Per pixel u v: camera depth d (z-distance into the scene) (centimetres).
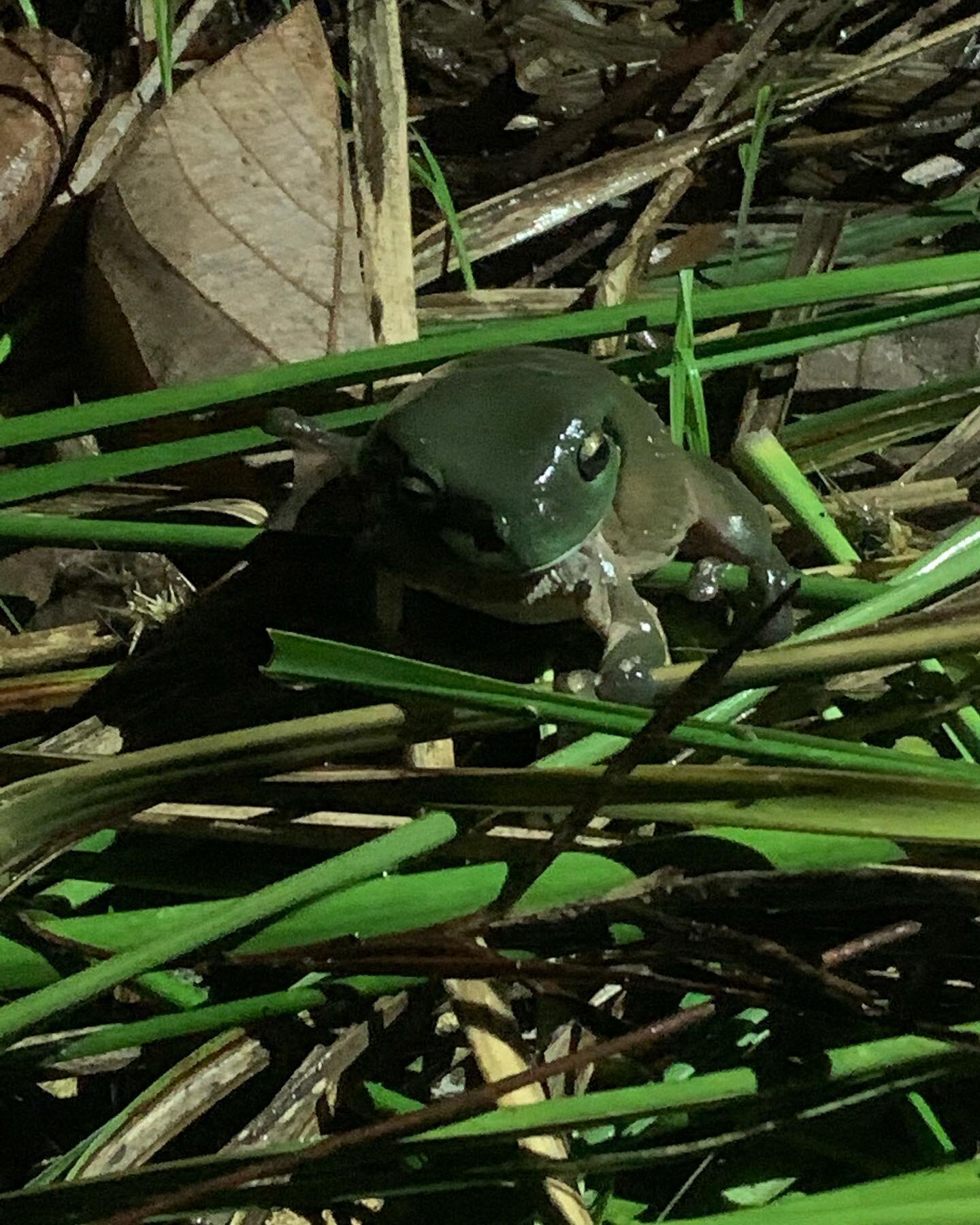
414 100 64
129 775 52
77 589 58
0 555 58
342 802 54
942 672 55
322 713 56
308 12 59
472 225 61
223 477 58
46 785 52
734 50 63
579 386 53
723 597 56
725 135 62
